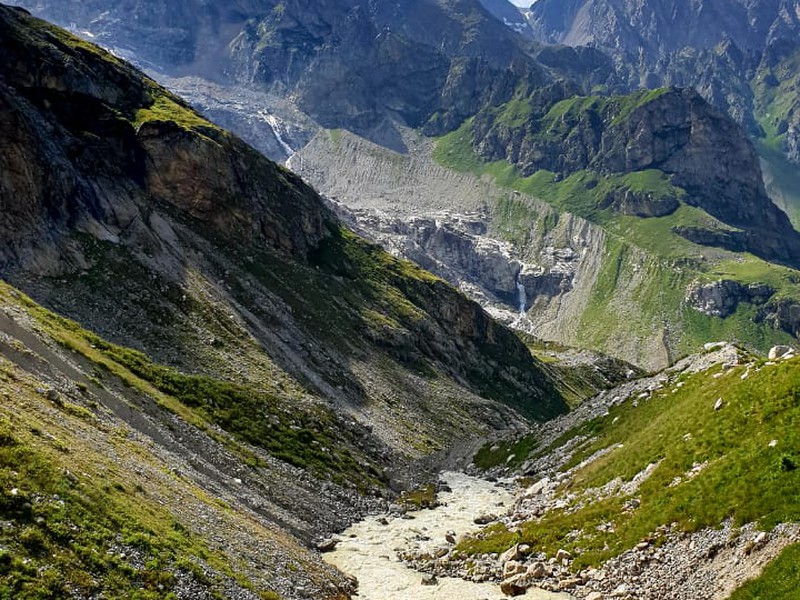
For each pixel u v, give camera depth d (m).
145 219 112.31
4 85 101.69
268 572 38.16
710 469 41.78
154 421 55.56
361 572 46.72
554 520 50.56
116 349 70.00
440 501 71.06
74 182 101.81
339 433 84.62
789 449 37.41
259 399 78.62
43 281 83.50
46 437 35.25
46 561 26.67
